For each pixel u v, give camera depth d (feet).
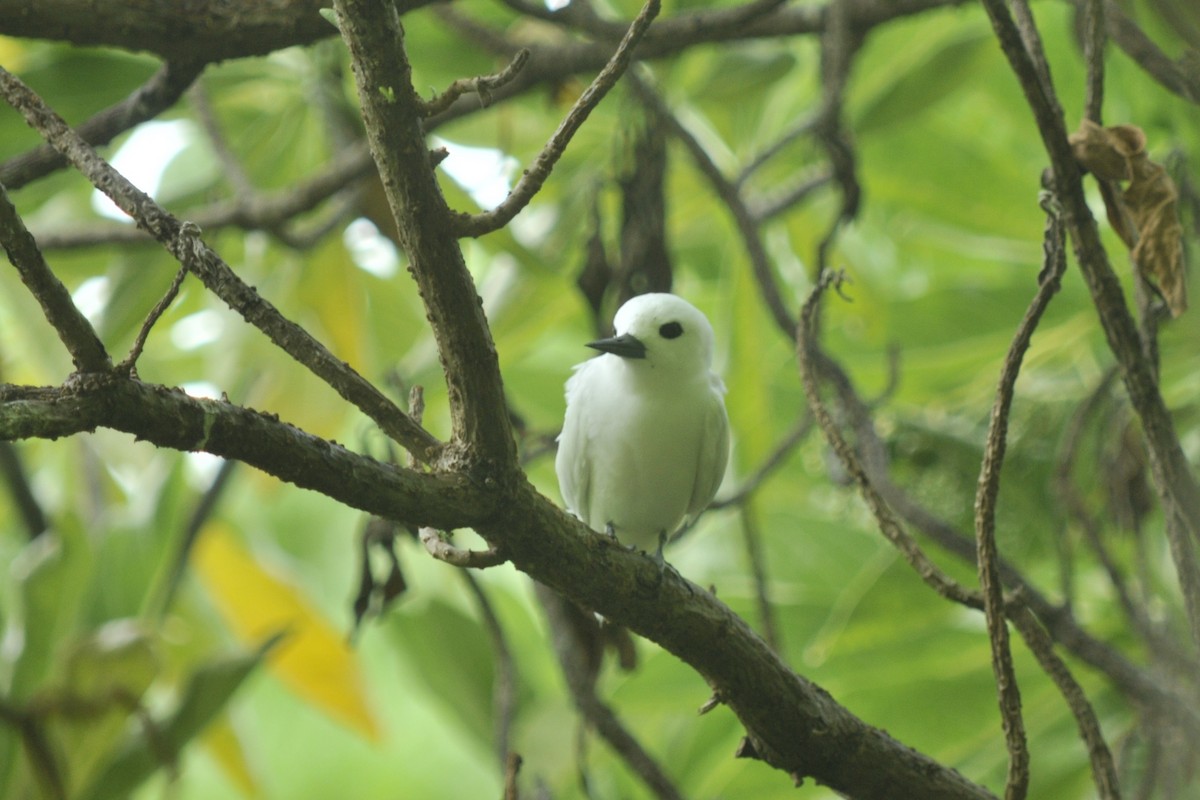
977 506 19.80
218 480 37.06
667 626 20.20
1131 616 27.76
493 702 36.06
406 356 42.57
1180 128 35.17
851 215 31.78
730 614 20.70
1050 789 33.37
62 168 28.37
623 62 16.28
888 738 21.62
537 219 43.68
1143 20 34.58
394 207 16.66
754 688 20.70
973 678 34.47
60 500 47.96
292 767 54.49
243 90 40.86
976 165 39.40
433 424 41.73
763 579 31.81
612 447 30.22
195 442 15.56
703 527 40.88
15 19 25.21
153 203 16.48
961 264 44.45
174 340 45.70
